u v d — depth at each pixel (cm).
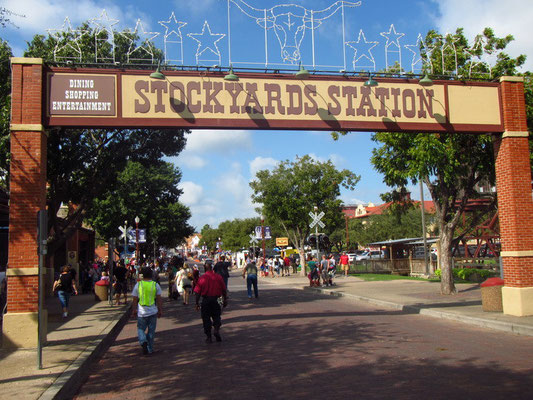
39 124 1055
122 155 2030
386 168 1827
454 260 3331
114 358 934
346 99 1218
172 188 4872
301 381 691
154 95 1128
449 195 1852
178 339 1109
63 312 1498
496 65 1633
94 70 1107
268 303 1850
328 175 3788
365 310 1553
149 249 6131
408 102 1252
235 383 696
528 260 1205
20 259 1020
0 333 1230
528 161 1258
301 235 4119
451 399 584
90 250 4075
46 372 764
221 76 1160
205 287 1044
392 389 633
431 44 1731
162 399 636
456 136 1669
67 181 1888
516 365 746
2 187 1731
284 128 1182
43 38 1789
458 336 1020
